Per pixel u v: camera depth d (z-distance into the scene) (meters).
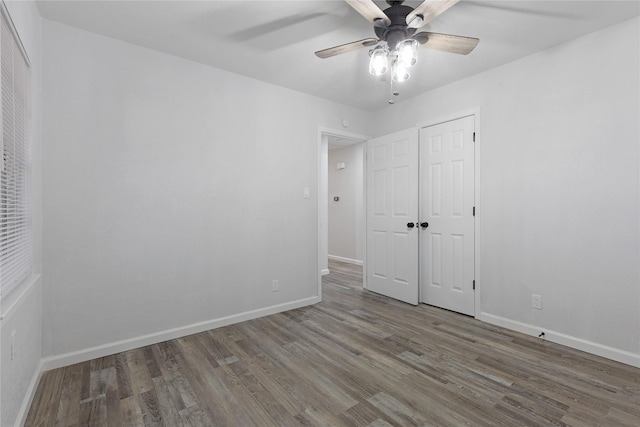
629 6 2.04
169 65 2.67
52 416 1.66
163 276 2.64
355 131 4.07
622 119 2.23
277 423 1.61
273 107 3.32
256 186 3.19
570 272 2.48
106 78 2.39
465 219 3.20
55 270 2.18
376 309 3.42
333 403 1.77
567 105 2.49
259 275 3.21
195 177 2.81
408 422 1.61
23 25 1.69
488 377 2.03
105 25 2.25
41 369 2.07
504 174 2.88
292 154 3.47
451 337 2.67
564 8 2.06
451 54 2.70
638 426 1.58
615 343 2.26
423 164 3.60
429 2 1.62
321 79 3.20
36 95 2.01
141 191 2.53
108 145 2.39
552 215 2.58
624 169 2.22
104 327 2.37
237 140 3.06
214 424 1.61
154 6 2.04
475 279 3.11
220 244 2.96
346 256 6.47
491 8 2.06
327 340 2.62
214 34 2.38
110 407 1.74
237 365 2.20
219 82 2.95
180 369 2.15
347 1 1.63
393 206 3.83
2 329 1.34
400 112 3.87
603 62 2.31
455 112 3.27
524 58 2.75
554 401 1.78
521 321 2.78
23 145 1.78
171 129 2.68
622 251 2.23
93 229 2.33
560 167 2.53
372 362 2.24
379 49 1.94
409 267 3.60
